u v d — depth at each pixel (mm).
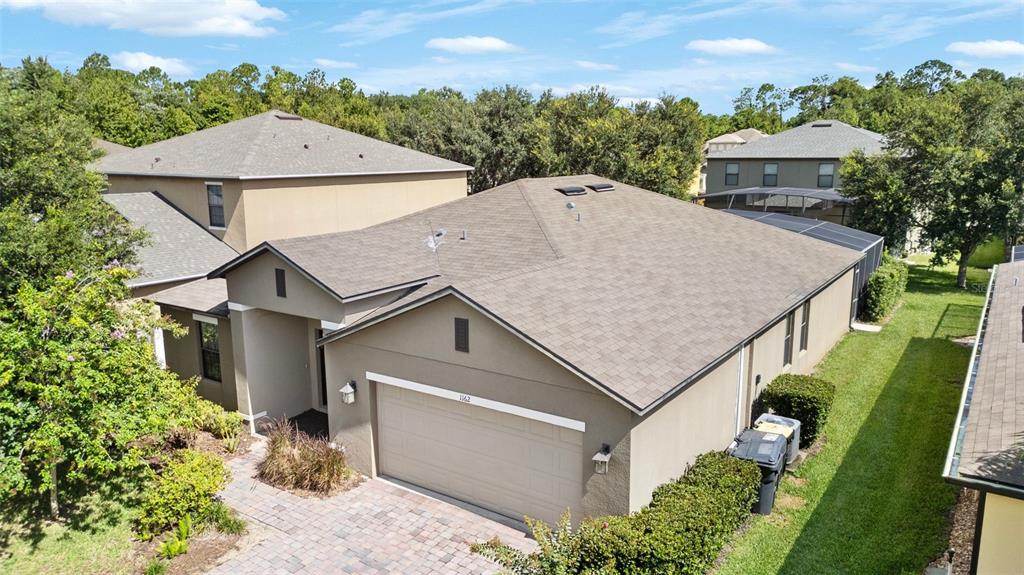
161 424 11352
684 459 11898
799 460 13578
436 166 28328
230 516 11859
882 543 10484
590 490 10617
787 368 17031
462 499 12688
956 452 8102
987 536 7480
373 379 13273
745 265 17766
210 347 17500
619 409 10070
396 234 17391
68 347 10711
